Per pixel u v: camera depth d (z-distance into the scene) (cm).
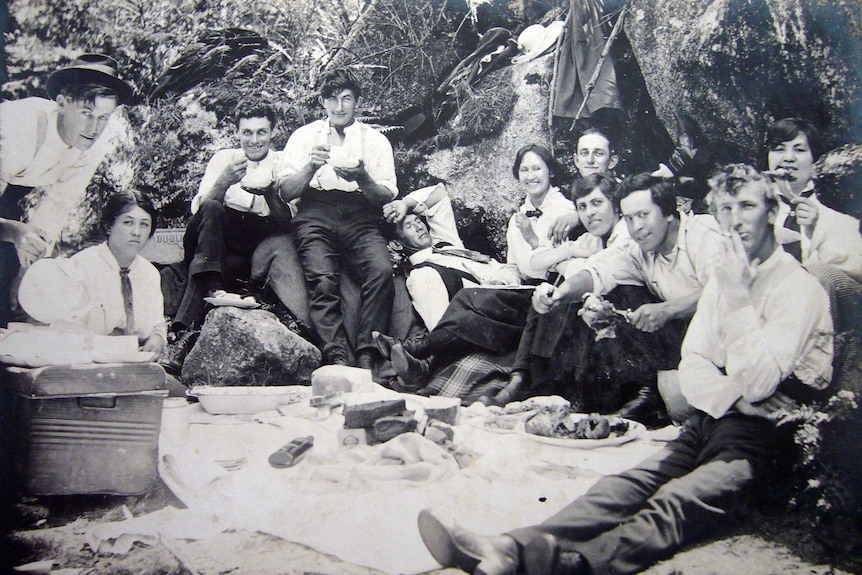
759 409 477
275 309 498
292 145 513
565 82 517
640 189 508
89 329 498
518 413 483
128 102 518
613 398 488
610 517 441
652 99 516
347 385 482
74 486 438
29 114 520
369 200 510
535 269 505
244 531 432
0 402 461
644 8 518
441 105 517
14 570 427
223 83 517
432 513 431
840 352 487
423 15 517
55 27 521
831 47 520
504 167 514
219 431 460
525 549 427
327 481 441
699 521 450
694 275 499
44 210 511
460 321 499
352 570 420
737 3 520
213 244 506
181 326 497
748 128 514
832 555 448
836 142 512
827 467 468
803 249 500
